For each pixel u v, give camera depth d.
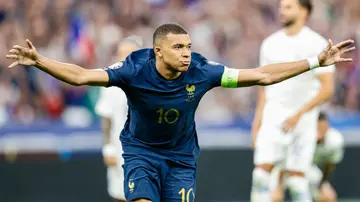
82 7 49.84
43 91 44.72
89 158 37.53
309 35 29.06
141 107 20.70
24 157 37.06
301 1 28.80
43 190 37.09
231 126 39.12
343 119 40.16
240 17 54.66
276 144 29.25
